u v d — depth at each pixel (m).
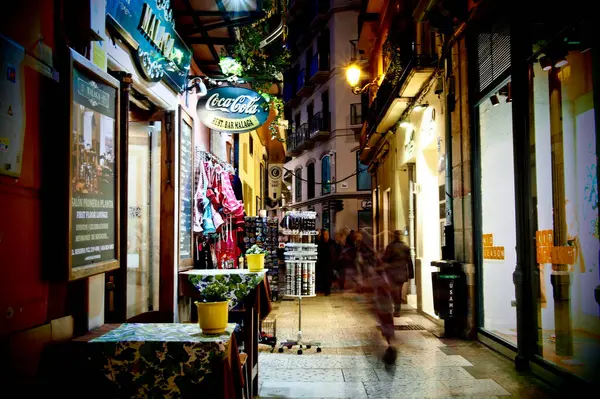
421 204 12.34
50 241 2.78
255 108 6.73
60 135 2.82
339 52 33.34
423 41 11.12
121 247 3.73
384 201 19.53
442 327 9.52
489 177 7.91
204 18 6.34
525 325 6.22
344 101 33.25
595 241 5.00
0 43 2.33
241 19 6.38
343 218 33.06
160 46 5.23
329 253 16.20
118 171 3.50
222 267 8.53
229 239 8.74
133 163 5.94
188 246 6.70
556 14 5.68
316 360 6.97
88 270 3.01
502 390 5.39
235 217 9.25
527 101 6.43
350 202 33.00
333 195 33.56
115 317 3.85
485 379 5.84
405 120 13.93
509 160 7.19
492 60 7.60
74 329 3.09
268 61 8.96
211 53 7.41
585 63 5.18
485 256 8.05
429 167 11.91
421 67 10.35
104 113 3.31
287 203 45.03
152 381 2.74
